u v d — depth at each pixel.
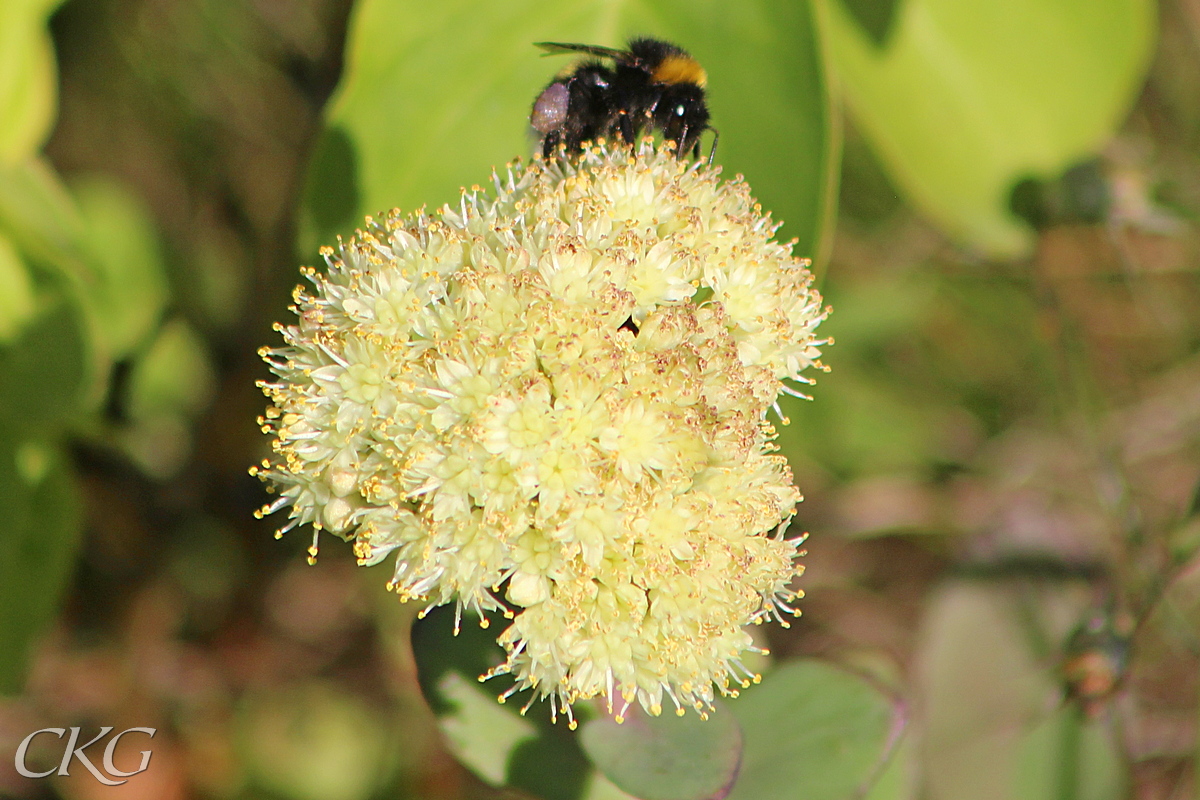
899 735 0.34
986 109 0.38
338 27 0.38
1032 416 0.39
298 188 0.35
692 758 0.33
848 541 0.39
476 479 0.32
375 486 0.32
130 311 0.38
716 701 0.33
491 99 0.35
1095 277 0.39
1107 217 0.38
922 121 0.38
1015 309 0.39
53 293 0.36
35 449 0.36
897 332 0.40
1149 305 0.39
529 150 0.35
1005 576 0.37
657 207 0.33
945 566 0.38
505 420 0.32
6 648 0.36
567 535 0.32
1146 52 0.38
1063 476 0.39
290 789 0.38
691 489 0.32
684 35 0.35
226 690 0.38
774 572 0.33
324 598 0.39
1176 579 0.37
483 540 0.32
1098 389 0.39
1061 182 0.38
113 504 0.38
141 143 0.40
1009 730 0.36
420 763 0.38
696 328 0.32
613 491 0.32
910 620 0.39
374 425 0.32
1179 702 0.38
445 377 0.32
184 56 0.39
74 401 0.36
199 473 0.38
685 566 0.32
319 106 0.38
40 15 0.36
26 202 0.36
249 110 0.39
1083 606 0.37
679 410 0.32
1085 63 0.38
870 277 0.40
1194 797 0.36
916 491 0.39
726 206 0.33
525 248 0.32
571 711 0.33
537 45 0.34
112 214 0.39
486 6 0.35
